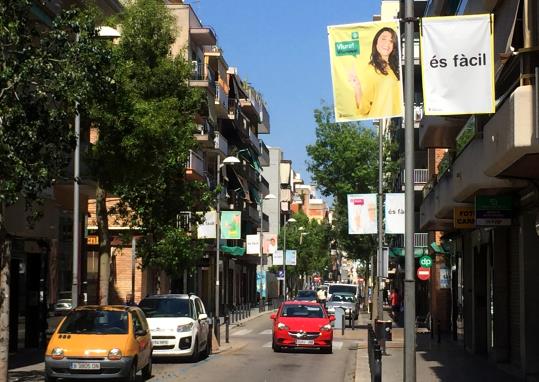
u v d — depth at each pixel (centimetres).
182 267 3131
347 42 1237
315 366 2283
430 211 2664
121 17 2559
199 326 2405
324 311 2870
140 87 2316
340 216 5297
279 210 11544
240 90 7069
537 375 1767
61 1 2422
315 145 5147
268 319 5597
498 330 2136
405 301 1162
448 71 1212
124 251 4256
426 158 5078
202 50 5478
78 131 2030
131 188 2506
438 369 2059
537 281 1783
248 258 7888
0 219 1452
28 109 1409
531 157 1212
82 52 1451
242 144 7256
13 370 1938
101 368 1644
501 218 1803
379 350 1307
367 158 5109
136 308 1886
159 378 1897
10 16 1401
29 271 2558
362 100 1230
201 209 3331
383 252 3080
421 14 4584
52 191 2511
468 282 2744
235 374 2020
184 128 2467
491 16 1212
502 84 1368
